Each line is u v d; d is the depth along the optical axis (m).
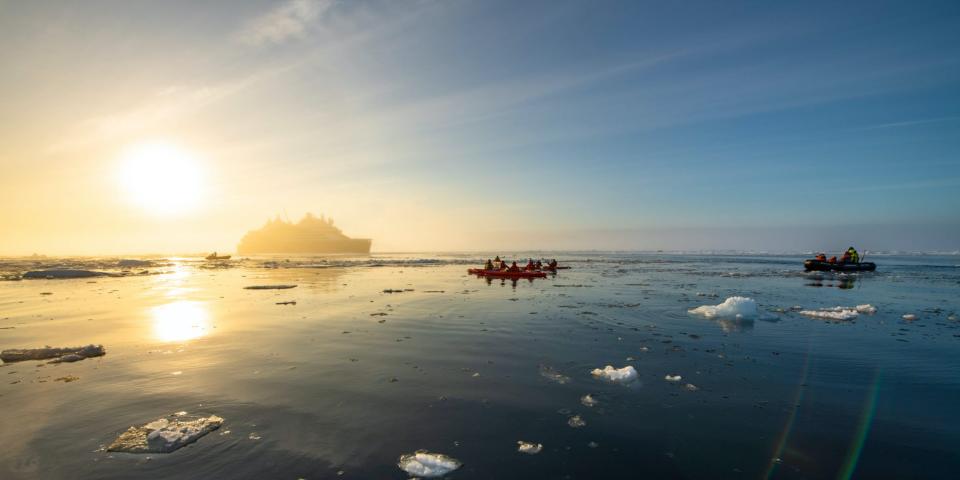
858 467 5.08
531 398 7.22
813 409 6.82
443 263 59.78
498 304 17.88
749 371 8.76
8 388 7.68
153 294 22.03
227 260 74.25
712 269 47.06
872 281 31.16
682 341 11.27
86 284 28.36
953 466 5.09
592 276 35.25
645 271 42.84
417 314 15.37
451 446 5.57
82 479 4.82
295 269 45.88
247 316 15.00
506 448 5.52
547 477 4.86
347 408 6.77
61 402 7.03
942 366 9.11
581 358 9.62
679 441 5.75
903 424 6.28
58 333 12.27
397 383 7.91
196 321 14.07
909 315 14.98
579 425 6.21
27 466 5.10
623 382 8.05
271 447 5.52
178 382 7.98
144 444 5.59
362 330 12.59
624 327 13.05
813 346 10.80
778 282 29.81
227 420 6.33
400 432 5.95
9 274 37.59
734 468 5.07
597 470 5.01
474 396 7.30
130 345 10.80
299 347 10.56
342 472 4.95
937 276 36.69
